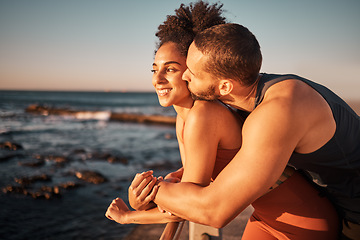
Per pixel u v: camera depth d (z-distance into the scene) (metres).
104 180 10.40
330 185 1.21
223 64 1.01
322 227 1.28
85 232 6.70
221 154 1.26
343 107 1.15
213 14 1.26
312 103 1.03
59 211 7.86
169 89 1.29
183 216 1.12
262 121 0.98
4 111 42.47
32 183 9.98
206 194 1.04
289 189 1.29
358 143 1.15
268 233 1.44
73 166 12.48
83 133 23.50
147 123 30.27
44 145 17.81
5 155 13.98
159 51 1.28
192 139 1.16
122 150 16.34
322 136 1.05
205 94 1.13
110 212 1.48
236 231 2.54
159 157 14.59
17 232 6.67
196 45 1.07
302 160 1.14
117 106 56.28
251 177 0.97
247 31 1.05
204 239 1.25
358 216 1.21
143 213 1.35
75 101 71.50
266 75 1.18
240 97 1.15
